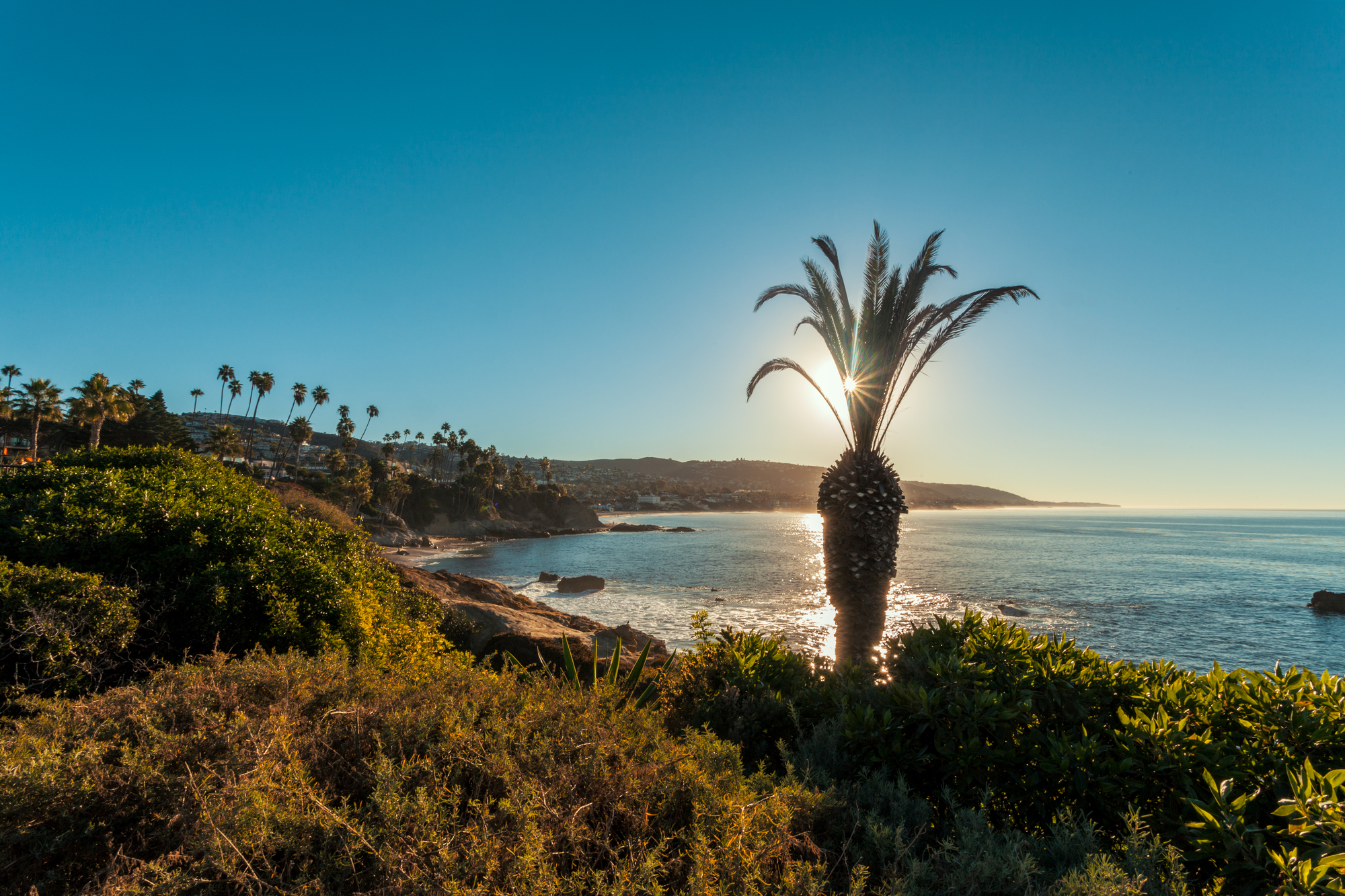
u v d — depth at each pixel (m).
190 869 1.96
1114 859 2.31
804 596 42.25
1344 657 25.81
